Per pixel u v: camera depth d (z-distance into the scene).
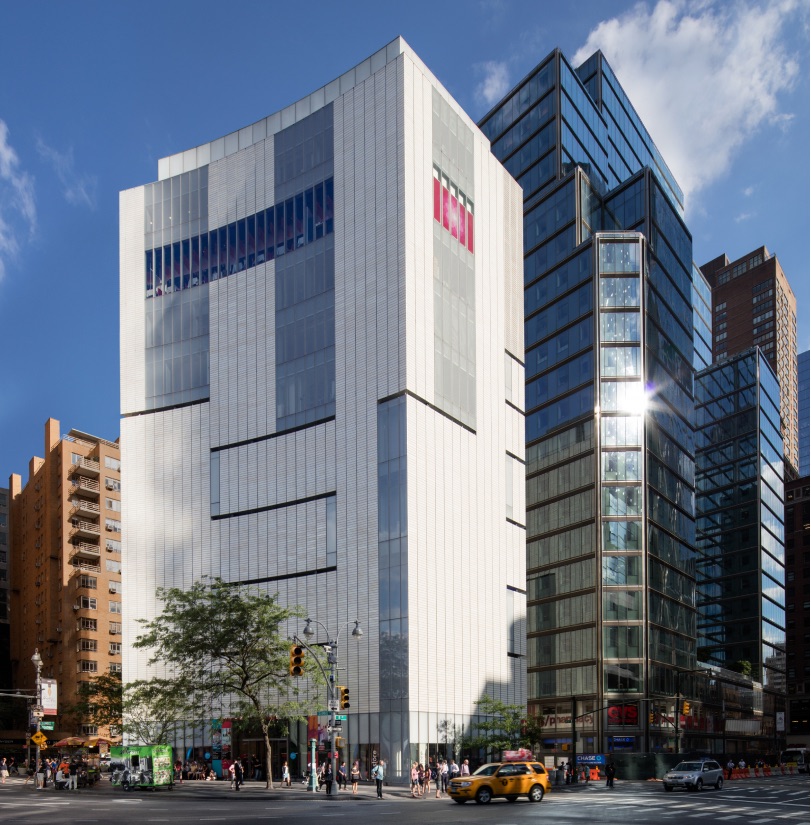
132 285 83.88
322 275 73.12
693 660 107.62
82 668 106.50
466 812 34.59
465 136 78.06
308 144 76.06
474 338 75.81
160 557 77.88
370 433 67.62
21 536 125.19
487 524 74.31
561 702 97.31
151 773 53.00
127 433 81.31
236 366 77.25
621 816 32.25
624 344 101.25
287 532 71.62
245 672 53.91
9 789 56.59
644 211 110.38
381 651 64.00
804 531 177.25
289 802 42.62
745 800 43.59
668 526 104.06
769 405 159.88
